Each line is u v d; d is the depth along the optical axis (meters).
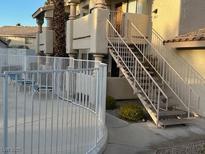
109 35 12.36
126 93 13.12
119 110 10.30
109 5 17.50
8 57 16.67
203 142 7.68
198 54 10.70
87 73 6.57
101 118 7.22
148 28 13.52
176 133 8.48
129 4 16.11
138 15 13.34
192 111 10.31
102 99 7.29
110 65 15.23
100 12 12.02
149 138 7.84
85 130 6.34
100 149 6.26
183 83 11.13
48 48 21.50
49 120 7.75
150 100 9.49
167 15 12.55
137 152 6.68
